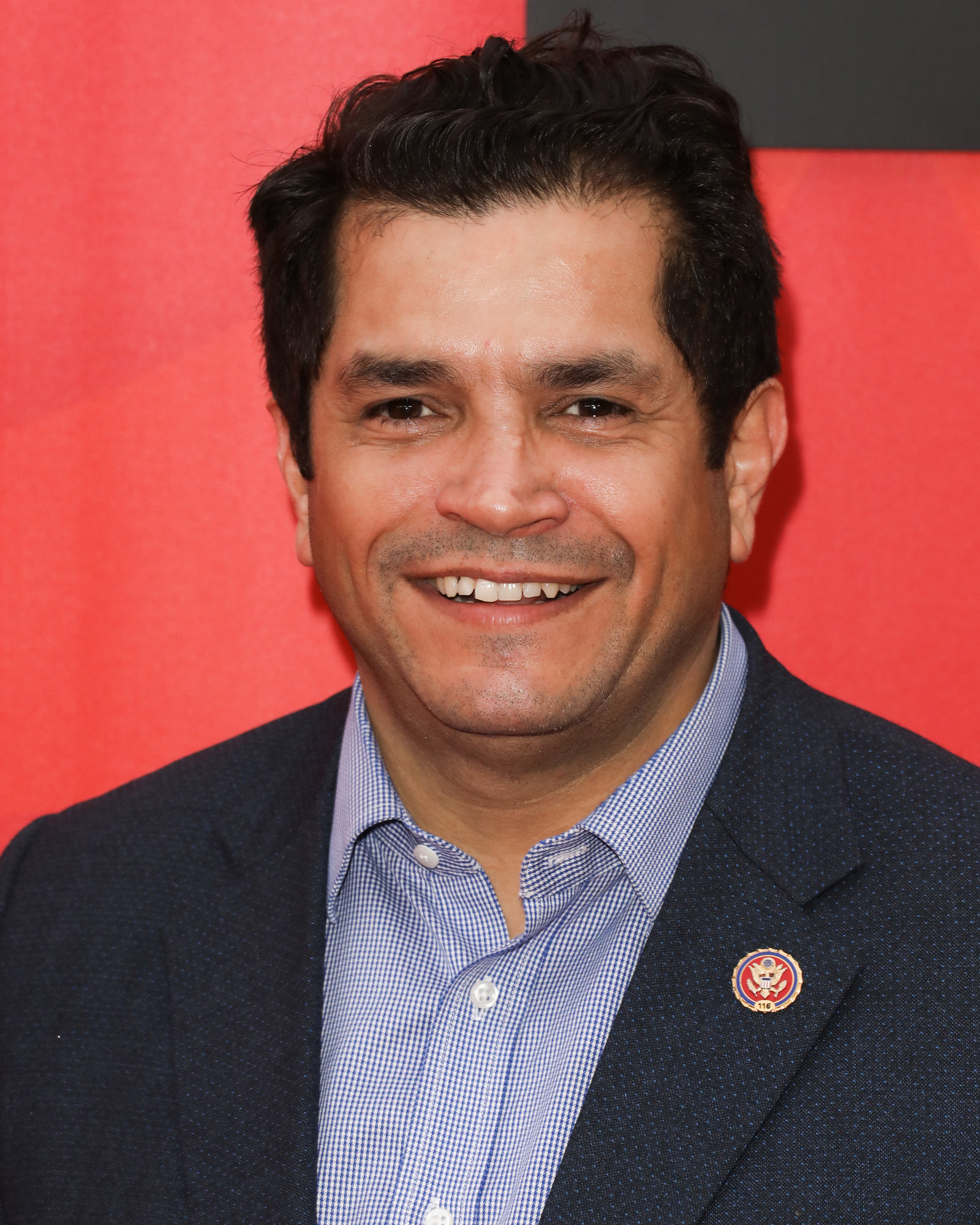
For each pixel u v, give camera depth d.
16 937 1.85
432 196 1.48
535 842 1.69
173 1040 1.67
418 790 1.73
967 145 2.17
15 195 2.27
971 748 2.26
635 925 1.61
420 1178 1.55
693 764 1.66
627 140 1.49
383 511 1.54
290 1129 1.56
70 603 2.32
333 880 1.72
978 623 2.25
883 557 2.25
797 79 2.16
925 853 1.57
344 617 1.66
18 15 2.25
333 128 1.69
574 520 1.51
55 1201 1.65
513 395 1.48
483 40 2.25
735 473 1.74
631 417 1.52
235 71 2.25
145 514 2.32
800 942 1.50
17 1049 1.76
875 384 2.23
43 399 2.29
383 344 1.50
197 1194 1.55
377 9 2.25
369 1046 1.63
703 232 1.56
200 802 1.92
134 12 2.25
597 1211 1.40
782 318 2.23
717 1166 1.40
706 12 2.15
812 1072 1.44
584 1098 1.50
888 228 2.21
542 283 1.47
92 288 2.28
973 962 1.47
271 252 1.72
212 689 2.34
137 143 2.27
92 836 1.92
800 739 1.70
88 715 2.33
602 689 1.54
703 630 1.67
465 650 1.54
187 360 2.30
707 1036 1.47
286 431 1.84
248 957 1.71
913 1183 1.38
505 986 1.62
